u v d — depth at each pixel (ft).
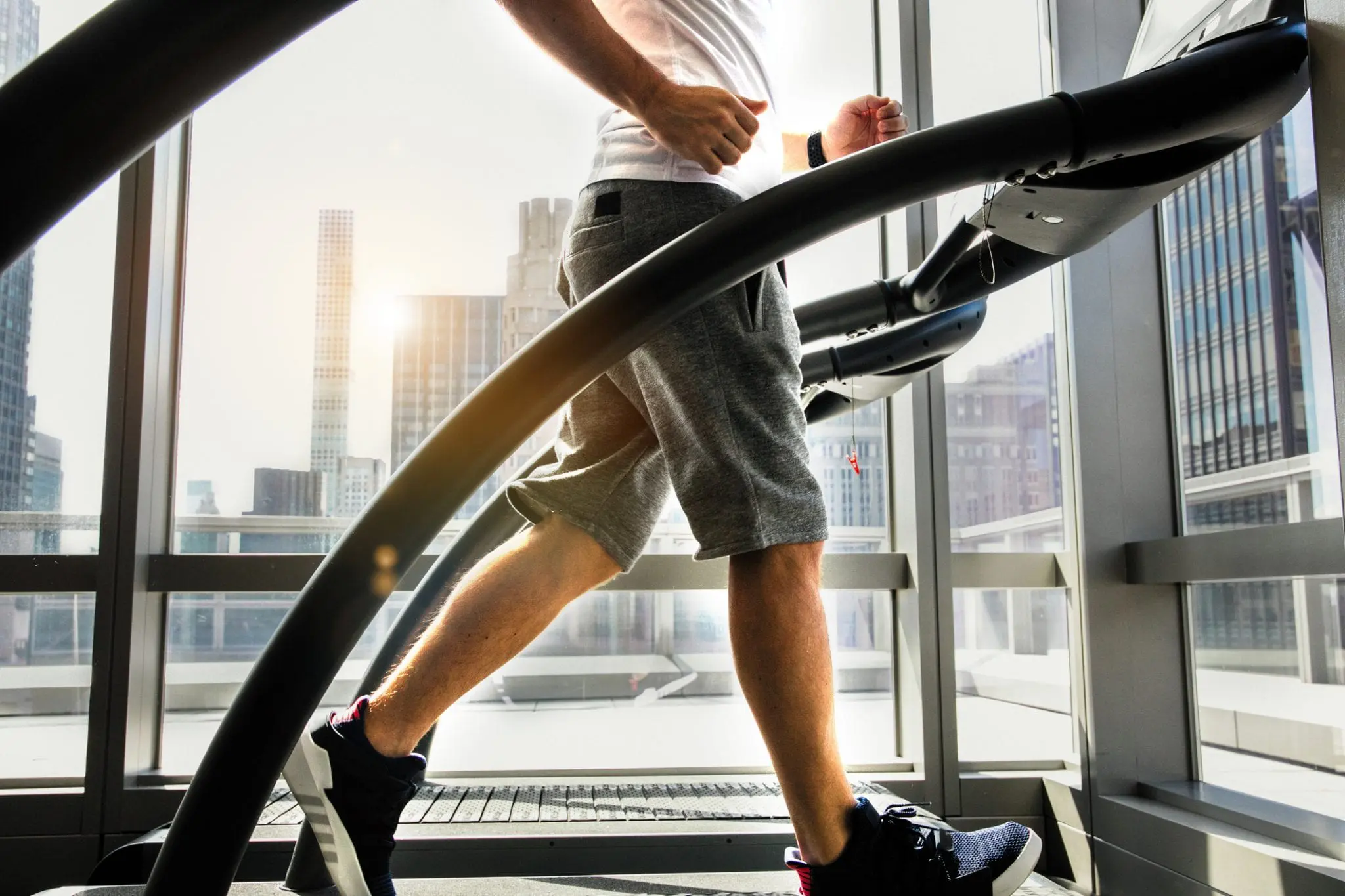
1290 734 5.54
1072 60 7.14
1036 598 7.37
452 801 6.25
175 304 7.14
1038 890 4.77
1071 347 6.84
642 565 7.13
